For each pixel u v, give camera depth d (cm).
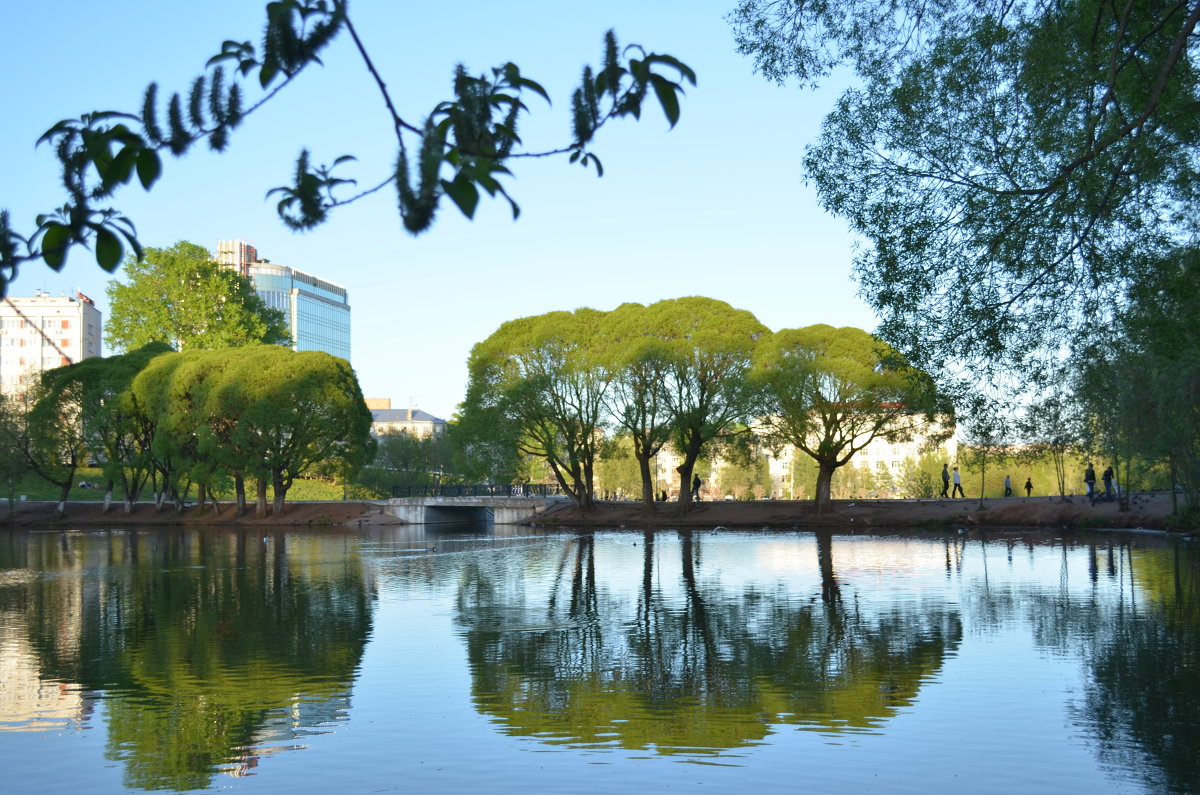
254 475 8062
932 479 11362
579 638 2133
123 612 2656
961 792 1096
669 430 6850
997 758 1216
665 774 1175
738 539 5375
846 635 2103
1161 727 1337
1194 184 1427
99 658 1964
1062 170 1305
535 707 1514
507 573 3622
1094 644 1927
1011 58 1439
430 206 343
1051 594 2666
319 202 372
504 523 8000
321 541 5922
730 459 7056
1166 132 1383
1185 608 2358
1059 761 1200
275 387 7594
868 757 1230
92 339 18975
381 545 5450
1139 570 3203
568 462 8194
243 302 10100
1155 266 1455
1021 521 5628
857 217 1605
